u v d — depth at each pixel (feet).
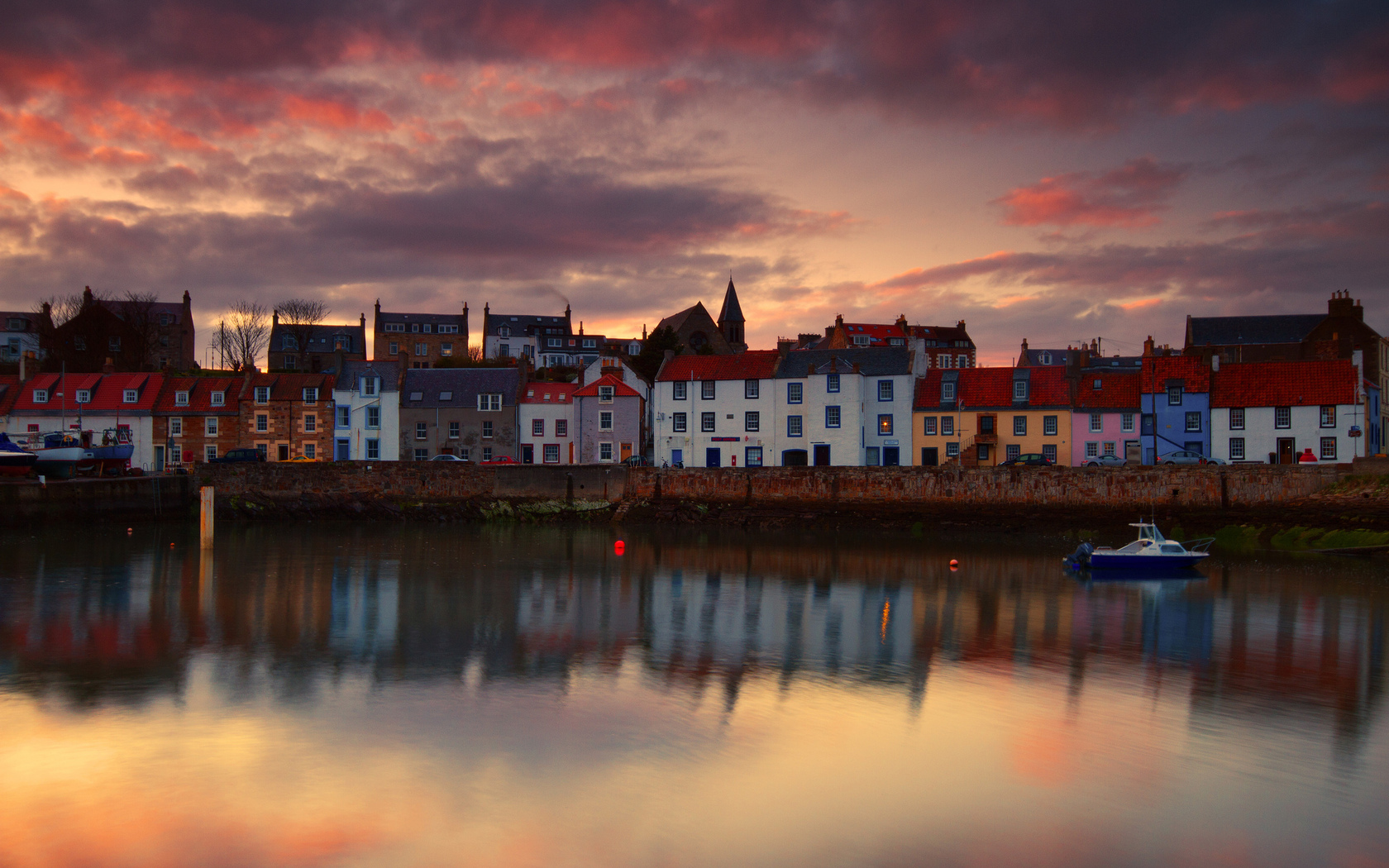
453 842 51.57
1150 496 195.00
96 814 54.65
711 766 61.82
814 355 249.96
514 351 457.27
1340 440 212.64
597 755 63.57
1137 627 104.63
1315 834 53.47
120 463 232.73
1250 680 82.84
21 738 66.18
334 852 50.47
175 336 406.41
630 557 163.53
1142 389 227.81
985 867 49.49
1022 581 138.21
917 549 177.88
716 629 102.78
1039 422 232.73
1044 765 62.80
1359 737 68.64
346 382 266.77
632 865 49.37
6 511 194.29
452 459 240.53
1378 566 155.02
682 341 385.29
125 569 145.48
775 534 205.05
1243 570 149.07
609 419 258.57
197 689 78.02
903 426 240.94
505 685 79.71
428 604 116.26
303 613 110.52
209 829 52.85
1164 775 61.21
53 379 269.85
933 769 61.82
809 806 56.13
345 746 64.75
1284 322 337.11
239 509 229.86
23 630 100.22
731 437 247.29
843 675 84.02
